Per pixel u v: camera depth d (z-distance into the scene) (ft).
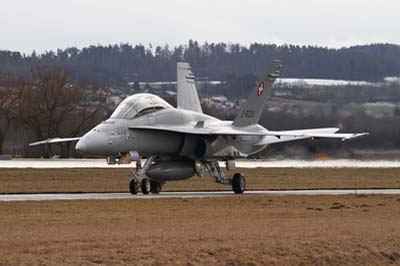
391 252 214.07
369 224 249.96
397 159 625.41
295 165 626.64
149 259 179.11
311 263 196.95
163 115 391.45
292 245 204.13
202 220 253.24
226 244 198.70
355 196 365.20
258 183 480.64
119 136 372.58
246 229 227.40
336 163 623.36
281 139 427.33
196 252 188.03
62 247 184.85
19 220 243.60
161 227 228.84
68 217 254.88
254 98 424.87
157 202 315.37
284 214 279.90
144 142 382.22
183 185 470.39
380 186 466.29
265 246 200.44
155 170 382.22
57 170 561.02
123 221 245.65
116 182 469.16
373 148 631.15
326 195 369.91
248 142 421.18
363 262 205.26
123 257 178.40
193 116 409.90
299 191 418.72
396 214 286.66
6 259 169.99
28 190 394.11
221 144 406.41
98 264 172.04
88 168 595.06
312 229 231.50
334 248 207.82
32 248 182.91
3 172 526.16
